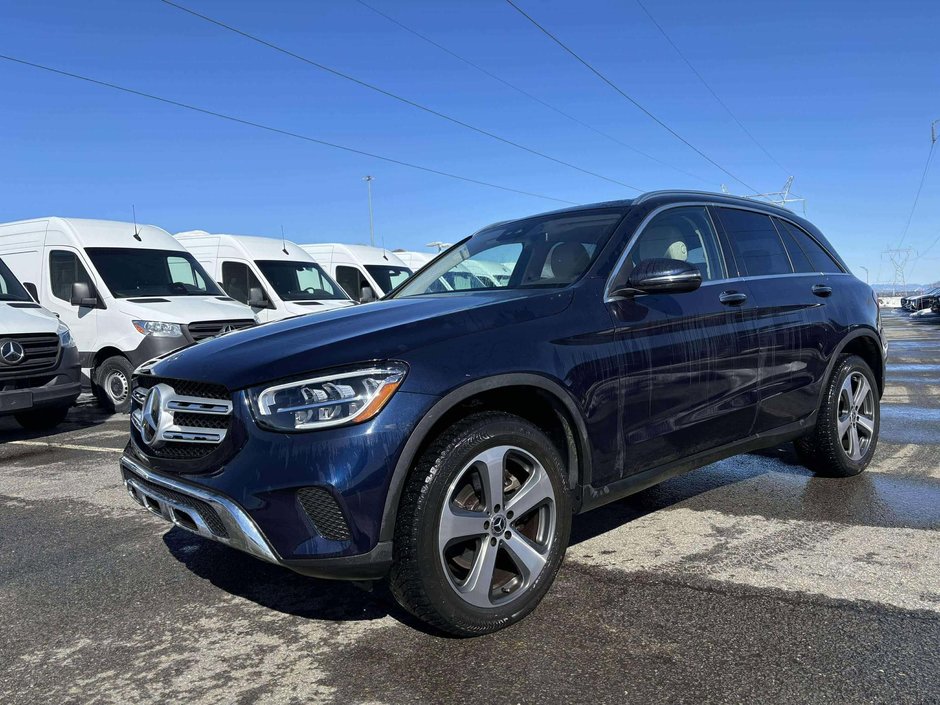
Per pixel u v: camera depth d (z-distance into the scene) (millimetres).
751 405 3795
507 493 2807
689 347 3424
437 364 2570
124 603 3094
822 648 2506
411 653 2574
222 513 2488
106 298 8750
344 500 2381
